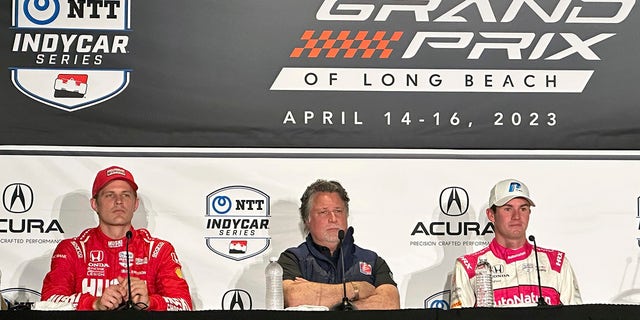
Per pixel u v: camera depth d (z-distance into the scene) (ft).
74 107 17.46
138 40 17.65
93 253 16.58
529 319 12.52
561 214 17.75
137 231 16.84
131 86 17.56
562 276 16.52
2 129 17.33
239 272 17.51
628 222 17.78
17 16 17.49
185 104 17.62
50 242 17.26
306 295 16.22
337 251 16.89
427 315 12.55
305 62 17.76
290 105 17.71
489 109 17.84
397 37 17.85
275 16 17.79
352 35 17.83
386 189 17.70
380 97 17.78
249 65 17.71
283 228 17.57
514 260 16.55
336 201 16.99
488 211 16.90
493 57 17.89
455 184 17.75
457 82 17.84
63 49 17.53
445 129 17.78
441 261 17.67
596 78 17.93
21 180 17.29
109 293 14.14
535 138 17.83
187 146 17.56
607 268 17.70
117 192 16.63
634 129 17.87
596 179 17.81
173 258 16.70
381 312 12.57
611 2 17.92
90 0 17.61
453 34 17.89
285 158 17.65
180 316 12.38
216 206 17.53
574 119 17.88
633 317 12.52
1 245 17.17
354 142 17.71
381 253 17.65
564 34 17.94
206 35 17.71
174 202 17.48
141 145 17.51
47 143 17.38
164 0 17.70
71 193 17.35
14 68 17.44
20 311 12.24
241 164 17.62
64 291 16.11
